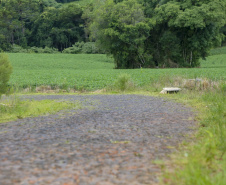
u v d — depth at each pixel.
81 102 16.25
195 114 11.48
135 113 11.83
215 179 4.57
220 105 11.93
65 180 4.69
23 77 35.06
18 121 10.51
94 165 5.39
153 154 6.07
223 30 106.94
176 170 5.11
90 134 8.05
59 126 9.33
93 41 120.88
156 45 64.88
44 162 5.57
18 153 6.20
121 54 61.75
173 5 59.22
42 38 126.19
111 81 28.97
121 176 4.85
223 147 6.45
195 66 63.97
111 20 58.69
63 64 76.31
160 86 23.59
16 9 130.88
